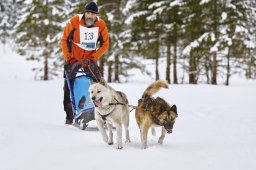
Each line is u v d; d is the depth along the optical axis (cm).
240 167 426
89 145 579
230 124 769
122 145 592
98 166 438
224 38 2356
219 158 473
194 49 2530
